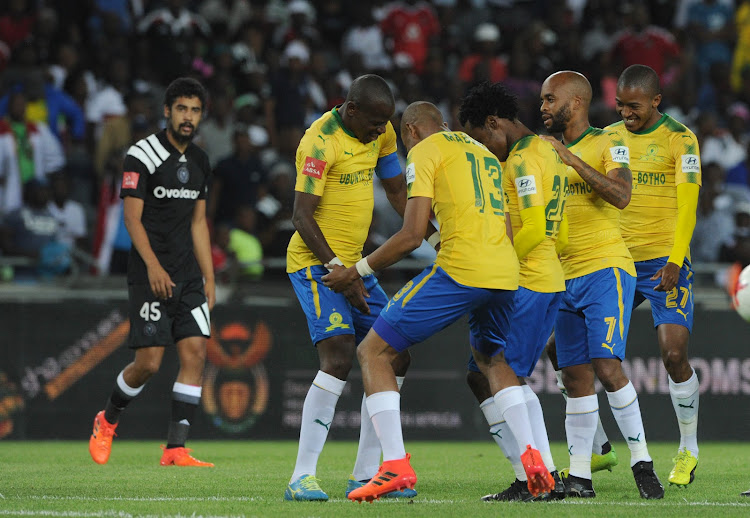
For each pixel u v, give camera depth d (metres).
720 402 36.38
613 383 19.72
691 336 36.50
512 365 18.91
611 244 20.20
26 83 47.31
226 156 48.16
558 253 19.75
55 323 35.31
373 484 16.67
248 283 36.66
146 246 24.61
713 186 47.34
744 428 36.31
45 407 35.09
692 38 61.09
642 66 22.78
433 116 19.11
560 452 30.78
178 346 25.73
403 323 17.23
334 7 61.56
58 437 35.06
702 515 16.30
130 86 51.75
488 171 17.80
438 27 60.50
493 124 19.17
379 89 19.03
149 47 52.03
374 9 61.22
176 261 25.38
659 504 17.97
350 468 25.30
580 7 67.31
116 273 41.41
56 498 18.42
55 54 51.91
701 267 39.88
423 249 43.75
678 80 58.38
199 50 52.50
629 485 21.56
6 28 52.44
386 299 20.27
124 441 34.91
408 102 53.88
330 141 19.28
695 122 54.88
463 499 18.77
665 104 57.53
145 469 24.36
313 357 36.09
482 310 17.72
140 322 24.92
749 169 53.59
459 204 17.33
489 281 17.16
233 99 51.75
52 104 48.03
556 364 22.44
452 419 36.16
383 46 58.81
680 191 22.19
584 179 19.41
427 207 17.34
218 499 18.31
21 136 45.00
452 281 17.14
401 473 16.66
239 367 35.59
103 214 43.06
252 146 45.72
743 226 46.66
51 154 46.09
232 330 35.66
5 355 35.06
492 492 20.05
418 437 36.03
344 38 60.84
